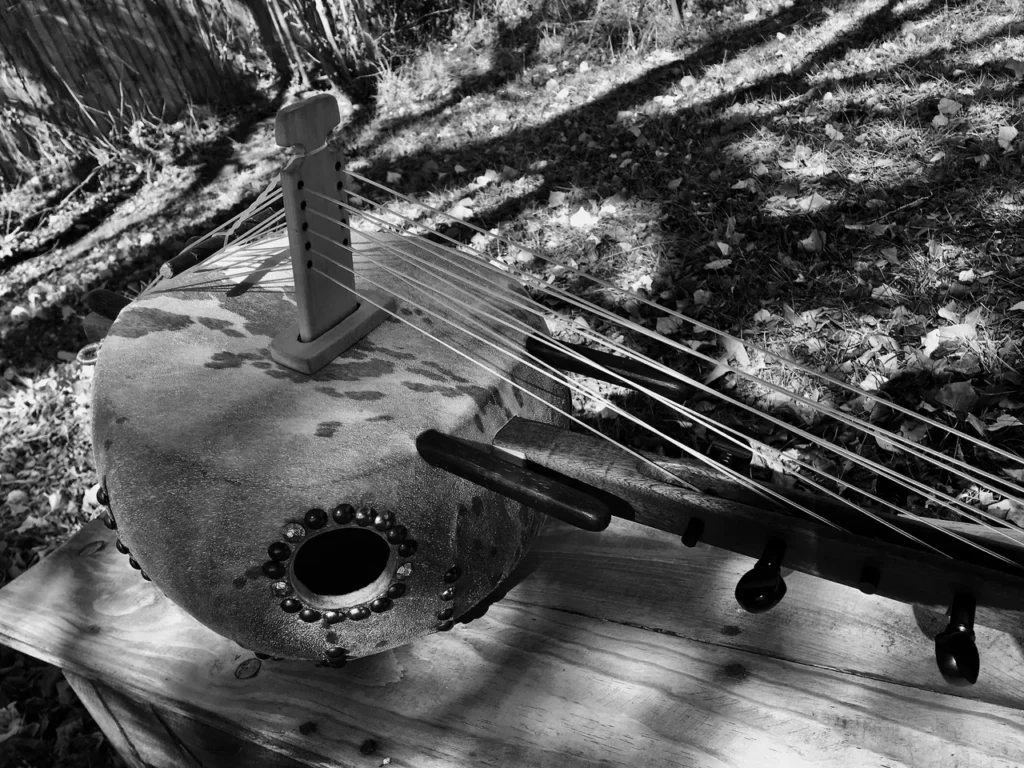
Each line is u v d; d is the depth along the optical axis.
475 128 5.60
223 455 1.42
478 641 1.83
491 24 6.72
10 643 2.04
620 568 1.95
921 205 3.74
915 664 1.66
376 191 5.19
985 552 1.25
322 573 1.75
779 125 4.59
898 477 1.31
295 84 6.84
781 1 5.94
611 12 6.29
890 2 5.45
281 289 1.82
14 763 2.72
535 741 1.63
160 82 6.50
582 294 3.80
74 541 2.26
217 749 1.94
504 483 1.34
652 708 1.65
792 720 1.60
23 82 6.04
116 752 2.69
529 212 4.52
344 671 1.81
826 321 3.32
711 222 4.01
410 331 1.68
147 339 1.67
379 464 1.41
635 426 3.09
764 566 1.29
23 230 5.91
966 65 4.64
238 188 5.80
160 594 2.08
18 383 4.55
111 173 6.22
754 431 2.97
